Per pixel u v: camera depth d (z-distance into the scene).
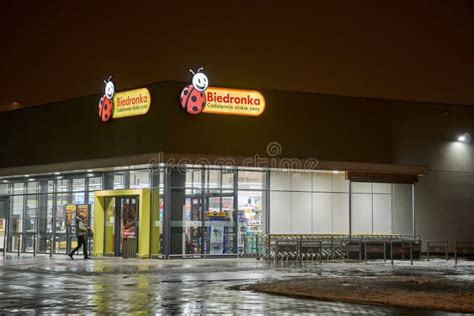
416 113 37.66
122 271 24.55
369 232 36.53
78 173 36.47
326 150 35.06
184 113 32.34
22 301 15.56
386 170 35.72
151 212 32.34
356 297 15.87
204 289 18.27
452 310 14.00
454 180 38.56
